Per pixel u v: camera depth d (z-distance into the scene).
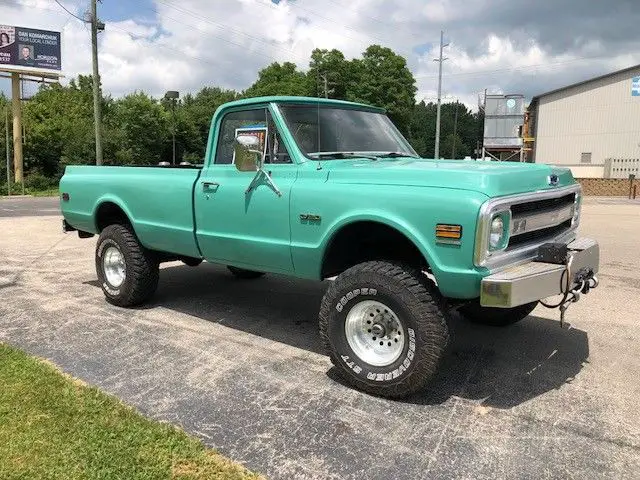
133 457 3.13
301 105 4.77
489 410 3.80
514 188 3.79
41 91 62.84
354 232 4.30
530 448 3.32
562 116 45.00
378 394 3.97
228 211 4.81
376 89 58.59
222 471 3.04
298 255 4.36
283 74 70.75
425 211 3.65
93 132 50.84
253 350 4.89
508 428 3.55
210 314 5.95
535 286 3.62
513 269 3.71
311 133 4.70
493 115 44.22
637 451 3.29
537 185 4.07
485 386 4.18
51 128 50.59
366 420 3.65
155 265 6.09
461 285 3.57
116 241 6.01
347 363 4.07
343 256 4.45
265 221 4.54
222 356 4.74
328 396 3.99
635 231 13.07
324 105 4.94
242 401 3.90
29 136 48.72
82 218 6.49
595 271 4.40
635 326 5.59
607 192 35.22
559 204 4.42
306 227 4.26
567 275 3.84
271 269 4.67
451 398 3.98
